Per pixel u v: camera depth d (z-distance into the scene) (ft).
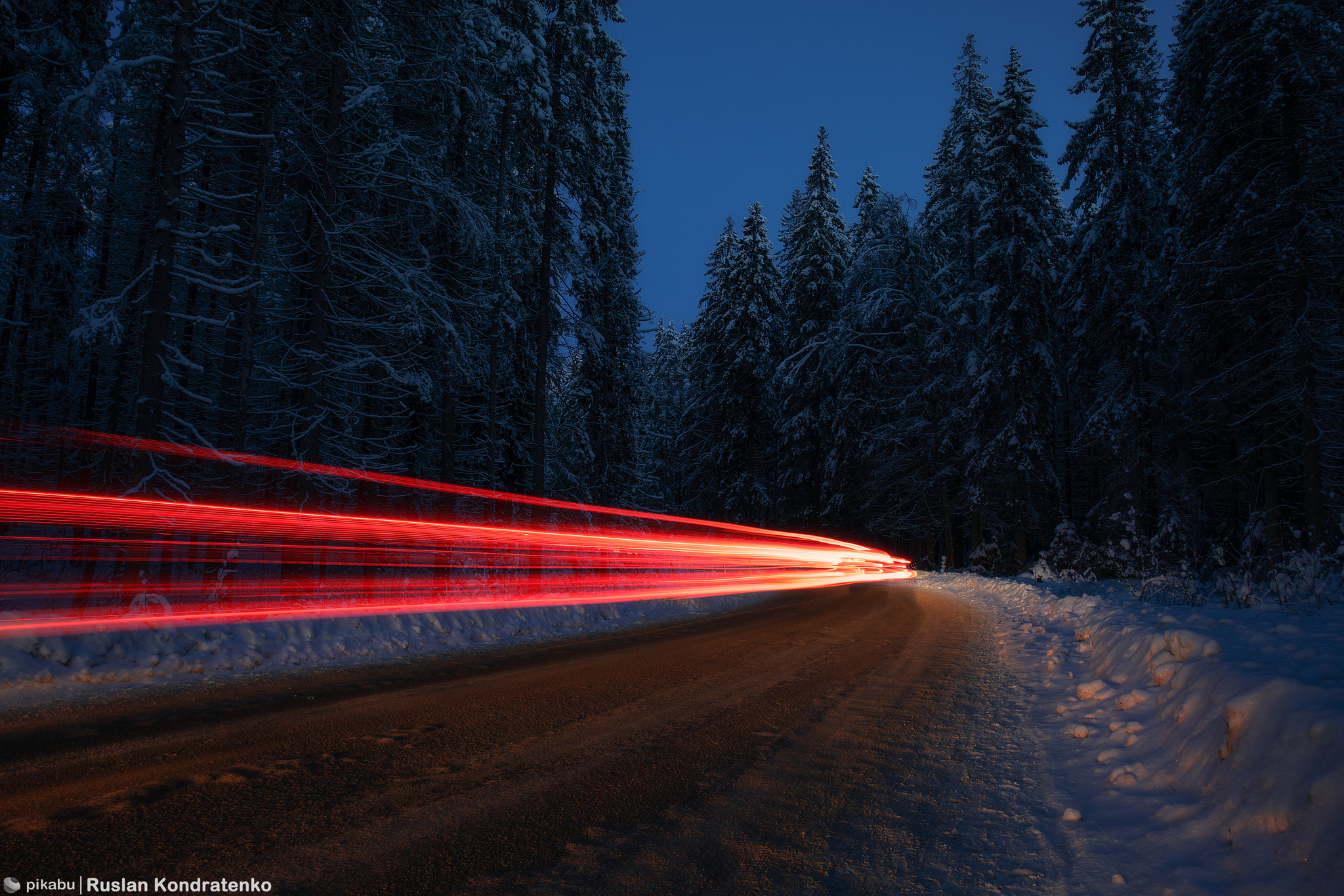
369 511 45.11
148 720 17.84
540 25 52.19
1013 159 84.43
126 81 29.12
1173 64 68.28
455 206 42.63
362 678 24.38
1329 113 52.54
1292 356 54.08
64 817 11.42
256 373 49.57
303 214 44.42
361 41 38.81
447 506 49.90
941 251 100.89
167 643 25.16
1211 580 41.34
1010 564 84.69
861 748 16.49
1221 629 20.02
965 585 71.61
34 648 21.95
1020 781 14.21
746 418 110.42
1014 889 9.62
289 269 38.40
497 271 50.67
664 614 52.34
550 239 56.39
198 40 34.78
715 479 124.06
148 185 46.78
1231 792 10.52
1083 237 73.87
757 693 22.59
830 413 105.81
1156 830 10.84
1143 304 68.59
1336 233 49.98
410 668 26.86
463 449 62.03
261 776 13.80
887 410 99.30
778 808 12.71
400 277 39.40
